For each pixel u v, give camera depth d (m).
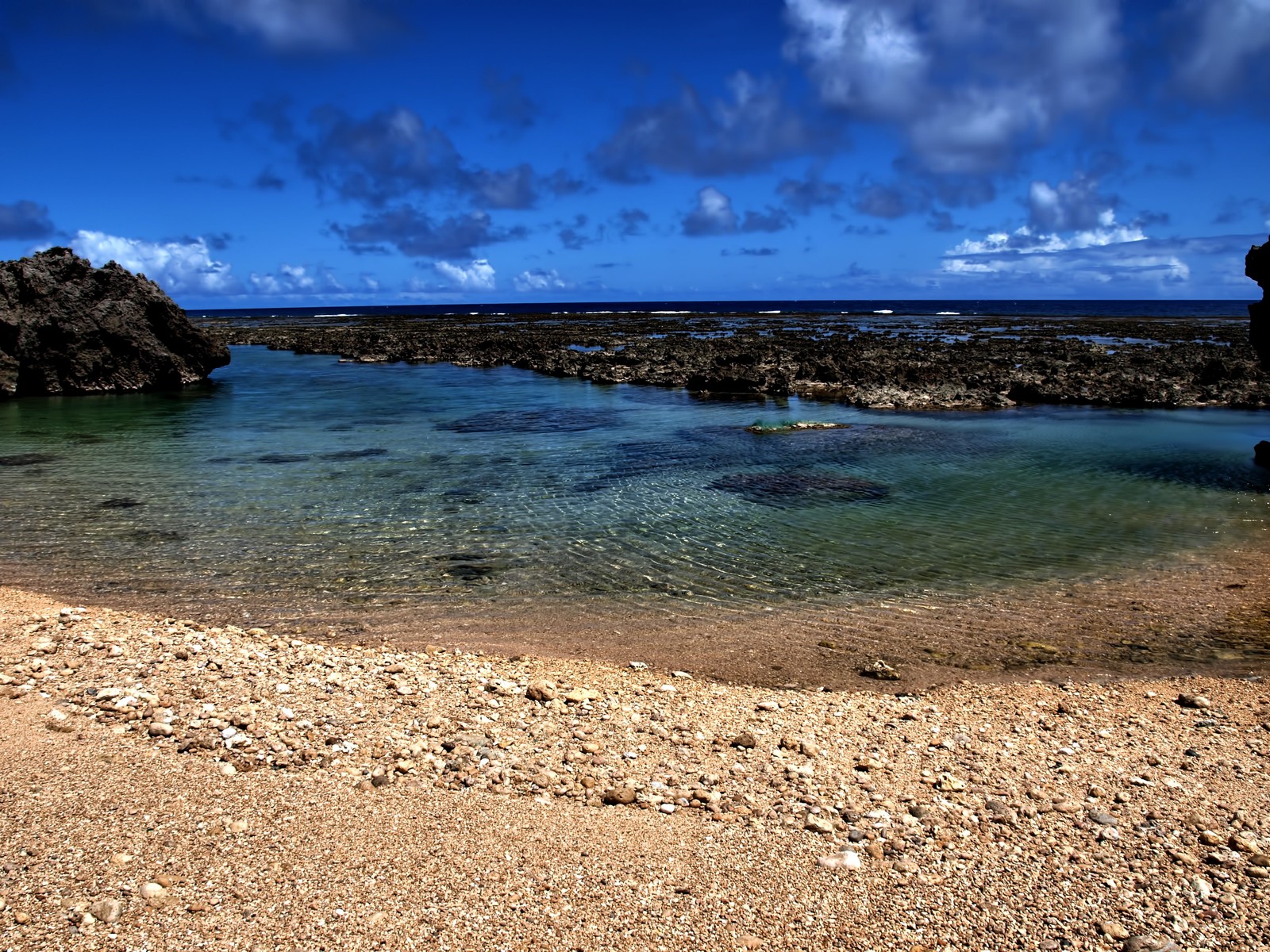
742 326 104.25
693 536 17.30
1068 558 15.78
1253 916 6.09
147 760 8.00
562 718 9.35
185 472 23.66
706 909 6.16
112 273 44.19
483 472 23.58
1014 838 7.11
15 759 7.94
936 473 23.11
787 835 7.11
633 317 141.88
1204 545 16.50
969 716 9.67
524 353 61.47
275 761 8.06
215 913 5.93
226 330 113.56
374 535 17.42
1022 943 5.86
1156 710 9.84
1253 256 25.66
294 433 30.61
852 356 53.69
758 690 10.39
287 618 12.86
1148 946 5.80
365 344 76.12
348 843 6.80
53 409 37.28
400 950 5.66
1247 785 8.04
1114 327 96.75
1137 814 7.49
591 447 27.56
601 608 13.38
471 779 7.89
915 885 6.48
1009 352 56.84
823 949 5.78
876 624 12.70
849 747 8.81
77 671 10.18
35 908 5.89
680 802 7.61
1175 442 27.86
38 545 16.61
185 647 11.09
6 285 41.12
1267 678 10.80
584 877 6.48
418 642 11.94
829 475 22.88
